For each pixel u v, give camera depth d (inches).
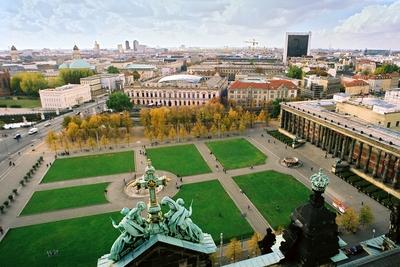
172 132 5876.0
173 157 5132.9
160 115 6190.9
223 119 6417.3
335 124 4936.0
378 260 973.2
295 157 5103.3
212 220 3280.0
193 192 3895.2
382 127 4783.5
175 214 964.0
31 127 6978.4
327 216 887.7
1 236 3029.0
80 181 4234.7
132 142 5915.4
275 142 5959.6
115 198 3769.7
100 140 5738.2
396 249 1028.5
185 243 946.7
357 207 3555.6
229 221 3260.3
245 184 4128.9
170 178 4301.2
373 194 3809.1
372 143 4185.5
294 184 4133.9
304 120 5915.4
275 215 3376.0
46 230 3122.5
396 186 3873.0
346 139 4810.5
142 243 935.0
